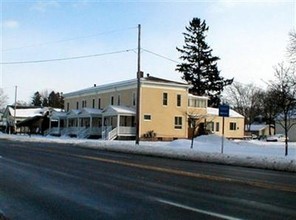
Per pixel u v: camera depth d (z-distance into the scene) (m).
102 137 54.28
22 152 23.55
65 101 75.00
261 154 25.02
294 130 65.06
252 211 8.10
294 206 8.70
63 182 11.72
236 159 20.77
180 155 23.88
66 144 37.09
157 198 9.33
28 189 10.44
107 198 9.30
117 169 15.48
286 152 25.08
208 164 19.88
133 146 30.03
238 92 93.19
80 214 7.69
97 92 64.50
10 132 79.25
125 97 57.41
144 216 7.52
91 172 14.31
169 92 56.50
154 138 54.47
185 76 84.25
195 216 7.54
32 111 102.69
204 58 84.12
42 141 43.00
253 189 11.01
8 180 11.98
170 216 7.53
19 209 8.12
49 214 7.70
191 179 12.85
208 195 9.85
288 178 14.44
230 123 66.06
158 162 19.77
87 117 61.34
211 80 84.44
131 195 9.70
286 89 41.50
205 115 59.97
